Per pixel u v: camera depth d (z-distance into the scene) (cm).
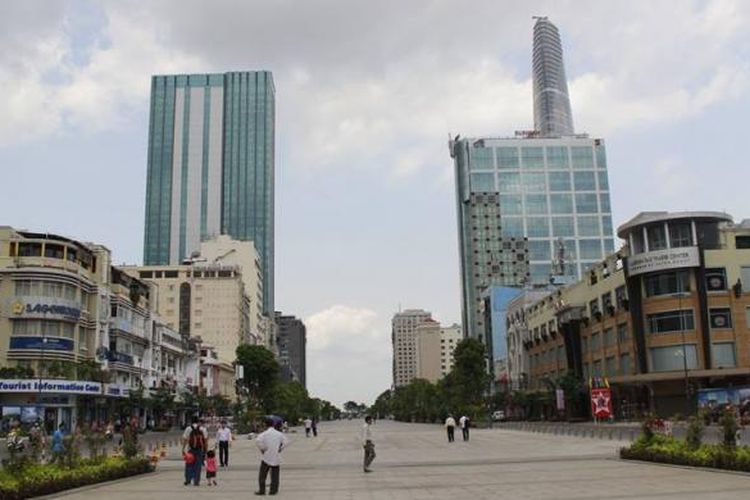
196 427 2484
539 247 19300
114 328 8450
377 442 5819
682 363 7450
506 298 15412
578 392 9194
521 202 19550
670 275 7644
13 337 7156
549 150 19862
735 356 7356
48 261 7369
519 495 1992
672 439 2989
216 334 16175
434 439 6253
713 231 7638
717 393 6259
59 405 7181
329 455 4194
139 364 9294
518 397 11219
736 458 2419
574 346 9994
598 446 4312
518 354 13062
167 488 2328
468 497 1978
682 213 7569
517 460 3397
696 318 7456
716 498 1797
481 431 7888
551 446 4512
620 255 8506
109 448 4688
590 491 2033
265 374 12612
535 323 12088
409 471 2936
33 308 7181
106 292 8275
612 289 8825
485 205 19538
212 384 13325
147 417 9638
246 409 10156
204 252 18925
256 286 18938
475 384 10788
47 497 2045
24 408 6938
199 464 2448
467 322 19600
